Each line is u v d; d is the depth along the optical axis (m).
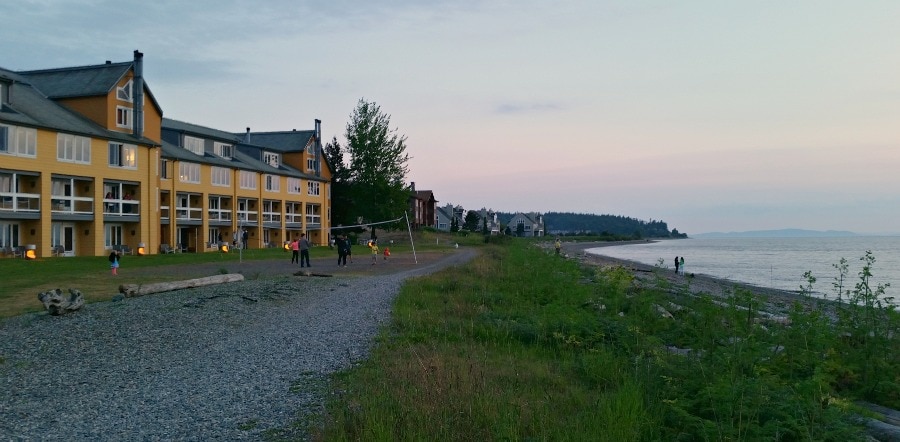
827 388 7.93
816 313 11.26
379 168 74.12
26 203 38.66
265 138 74.75
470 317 15.55
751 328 10.70
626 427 6.89
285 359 11.08
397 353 11.27
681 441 6.89
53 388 9.27
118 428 7.40
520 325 13.74
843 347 10.75
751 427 6.66
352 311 16.83
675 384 8.38
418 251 55.75
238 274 24.98
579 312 14.09
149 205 46.81
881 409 9.24
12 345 12.31
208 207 55.75
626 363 10.17
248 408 8.17
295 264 36.03
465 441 6.62
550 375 9.78
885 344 10.57
